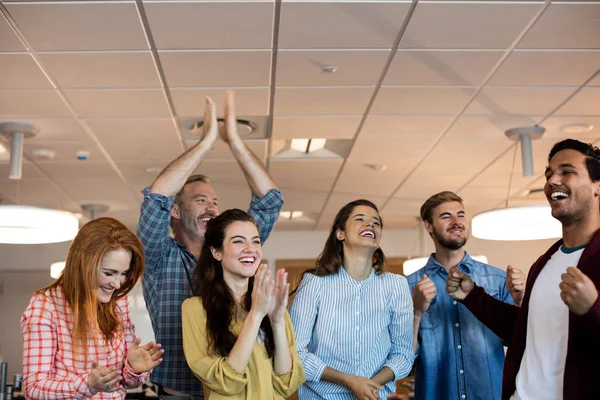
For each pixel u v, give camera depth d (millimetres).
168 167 2885
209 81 4508
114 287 2219
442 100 4941
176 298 2857
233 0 3465
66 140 5688
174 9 3539
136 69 4309
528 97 4898
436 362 3242
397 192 7852
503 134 5738
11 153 5316
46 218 4242
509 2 3533
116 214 8797
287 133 5625
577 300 1950
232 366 2283
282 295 2414
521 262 10156
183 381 2781
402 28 3809
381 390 2809
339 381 2744
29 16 3598
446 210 3316
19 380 6062
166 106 4977
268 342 2434
